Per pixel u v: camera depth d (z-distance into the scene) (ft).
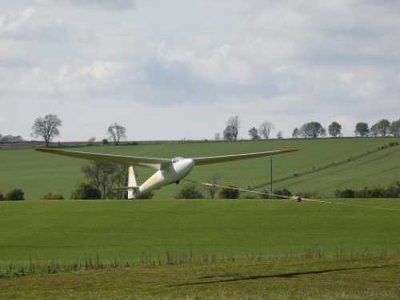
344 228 302.04
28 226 317.63
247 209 341.41
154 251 255.50
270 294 134.51
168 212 340.80
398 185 420.36
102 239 290.97
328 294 133.28
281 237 287.69
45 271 183.21
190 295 136.36
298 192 453.17
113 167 465.47
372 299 127.03
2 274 179.42
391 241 270.87
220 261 195.11
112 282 157.89
